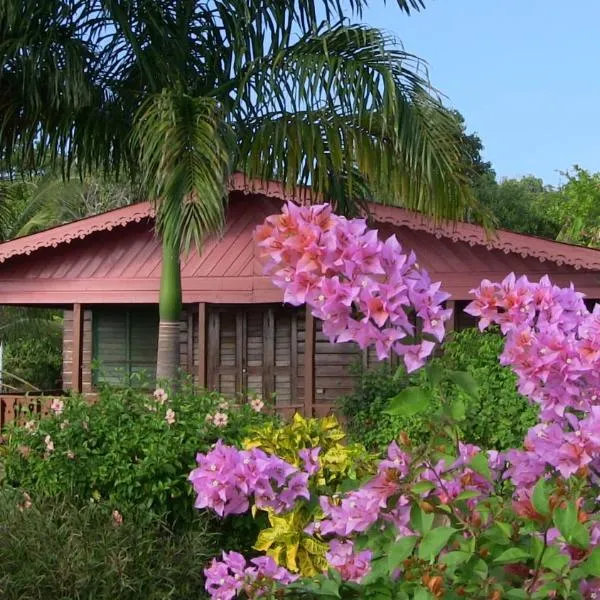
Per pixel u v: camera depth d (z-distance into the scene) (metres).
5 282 12.99
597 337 2.16
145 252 12.65
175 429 5.40
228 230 12.23
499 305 2.29
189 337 13.84
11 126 8.34
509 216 26.67
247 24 7.70
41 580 4.01
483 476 2.22
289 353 13.42
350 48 7.57
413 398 2.18
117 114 8.43
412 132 7.29
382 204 10.95
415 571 2.00
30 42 7.55
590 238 17.83
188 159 7.11
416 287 2.16
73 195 22.22
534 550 1.95
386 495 2.19
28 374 22.11
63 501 4.90
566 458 2.06
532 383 2.20
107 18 7.98
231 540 5.25
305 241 2.09
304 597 2.53
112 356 14.49
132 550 4.44
